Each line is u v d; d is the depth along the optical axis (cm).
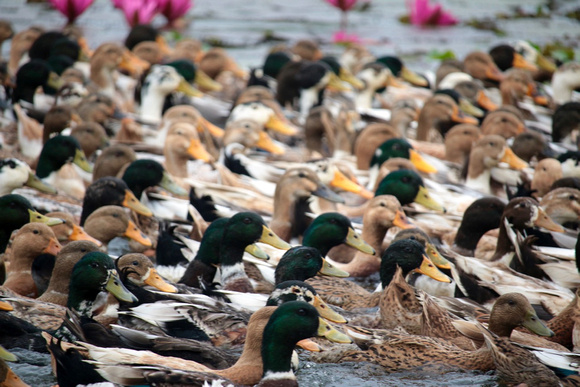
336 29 3456
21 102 2231
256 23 3538
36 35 2814
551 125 2408
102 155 1759
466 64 2781
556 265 1374
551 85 2875
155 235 1591
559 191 1550
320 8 3875
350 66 3000
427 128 2284
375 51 3156
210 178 1917
